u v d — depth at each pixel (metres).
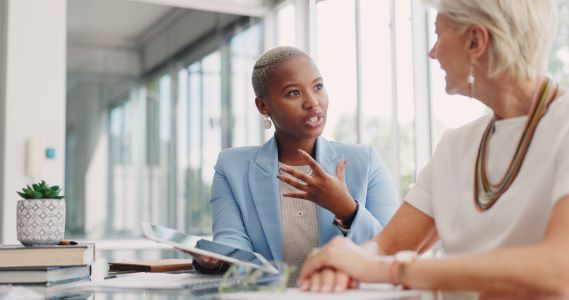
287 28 4.65
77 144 5.15
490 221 1.06
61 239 1.43
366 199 1.75
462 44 1.08
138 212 5.14
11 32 3.81
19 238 1.39
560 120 1.01
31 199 1.39
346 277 1.02
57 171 3.84
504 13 1.03
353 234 1.46
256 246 1.74
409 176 3.54
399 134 3.60
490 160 1.11
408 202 1.30
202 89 4.93
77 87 5.11
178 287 1.16
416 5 3.39
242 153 1.86
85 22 4.95
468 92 1.12
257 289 1.09
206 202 4.75
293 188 1.76
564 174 0.94
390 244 1.27
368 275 1.00
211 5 4.50
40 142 3.79
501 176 1.09
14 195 3.73
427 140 3.37
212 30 4.90
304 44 4.41
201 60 4.96
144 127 5.23
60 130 3.86
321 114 1.77
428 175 1.29
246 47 4.75
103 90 5.21
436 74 3.35
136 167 5.20
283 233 1.72
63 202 1.44
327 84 4.18
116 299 1.05
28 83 3.82
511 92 1.07
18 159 3.76
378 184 1.77
